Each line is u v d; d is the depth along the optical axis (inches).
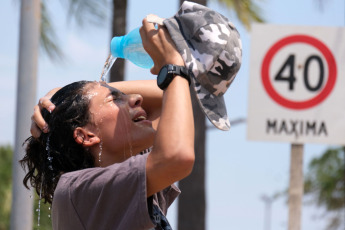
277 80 275.9
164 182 109.7
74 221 115.4
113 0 463.2
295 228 274.2
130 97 125.3
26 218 248.4
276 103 275.3
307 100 275.9
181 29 117.4
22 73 259.9
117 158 124.8
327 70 276.7
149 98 140.8
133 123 124.2
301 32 276.8
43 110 127.1
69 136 123.4
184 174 109.4
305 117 275.4
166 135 109.3
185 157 107.9
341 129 276.1
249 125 275.0
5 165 751.7
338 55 276.8
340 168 796.6
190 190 466.3
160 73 115.0
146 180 110.0
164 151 108.6
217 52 115.6
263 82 275.4
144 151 137.6
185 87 113.8
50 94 136.7
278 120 275.1
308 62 276.7
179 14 118.6
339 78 276.2
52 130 124.4
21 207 247.8
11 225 248.1
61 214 117.0
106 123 123.2
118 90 127.4
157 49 117.6
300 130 275.3
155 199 128.9
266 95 275.3
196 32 116.1
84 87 125.5
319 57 276.8
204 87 116.3
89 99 123.8
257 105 275.1
